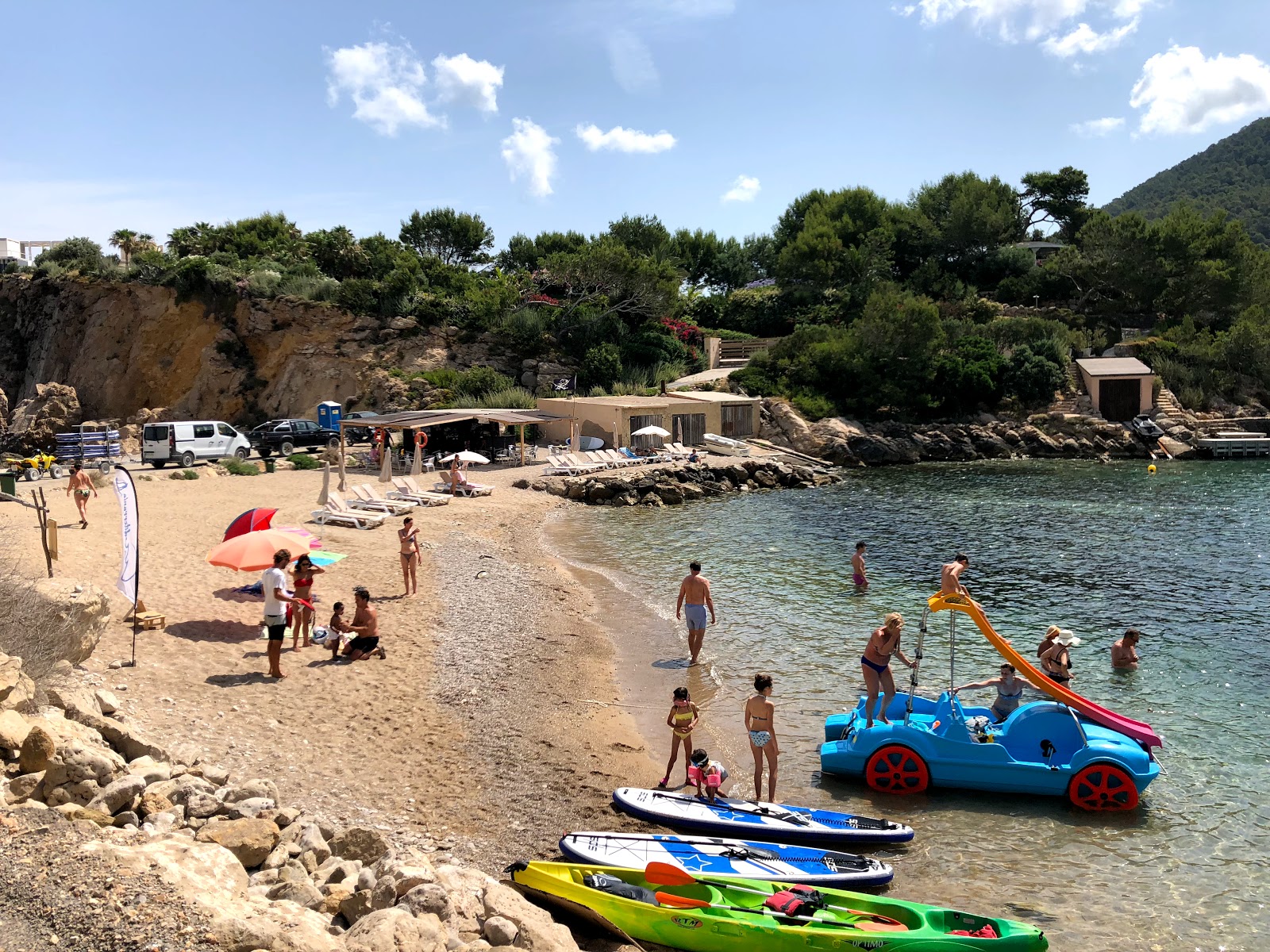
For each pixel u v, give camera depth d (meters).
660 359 70.75
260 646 16.69
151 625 16.86
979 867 10.69
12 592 12.64
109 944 6.15
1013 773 12.43
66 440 46.72
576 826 11.12
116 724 10.70
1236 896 10.08
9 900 6.59
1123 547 29.86
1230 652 18.81
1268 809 12.13
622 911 8.85
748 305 85.25
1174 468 53.41
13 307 78.25
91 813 8.37
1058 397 65.19
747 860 10.11
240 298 69.25
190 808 9.20
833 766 12.98
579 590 24.34
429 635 18.75
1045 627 20.81
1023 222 100.00
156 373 69.75
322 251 76.81
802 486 47.44
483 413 46.66
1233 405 66.50
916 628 20.83
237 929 6.43
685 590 18.14
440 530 30.95
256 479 40.34
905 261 89.25
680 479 44.53
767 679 12.05
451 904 7.73
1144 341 70.38
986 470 53.69
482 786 12.01
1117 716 12.91
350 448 52.19
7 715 9.38
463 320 68.75
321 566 17.38
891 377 63.53
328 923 7.45
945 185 93.44
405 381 63.03
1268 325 69.25
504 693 15.70
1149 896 10.07
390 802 11.24
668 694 16.53
